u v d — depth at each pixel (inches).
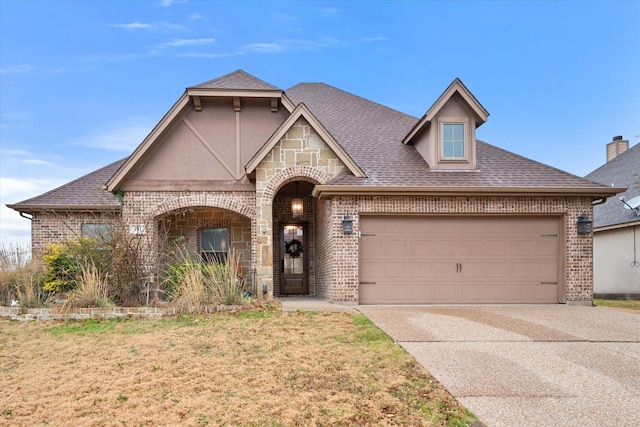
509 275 452.1
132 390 208.2
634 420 171.3
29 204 522.6
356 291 432.8
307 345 271.7
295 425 171.6
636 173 716.7
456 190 433.1
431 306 422.9
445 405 185.2
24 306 372.5
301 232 629.3
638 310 423.2
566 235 448.8
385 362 237.0
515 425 168.1
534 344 271.6
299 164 467.2
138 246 407.8
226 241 577.6
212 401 194.1
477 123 504.4
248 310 373.7
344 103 690.2
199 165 511.8
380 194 436.8
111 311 360.2
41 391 209.8
